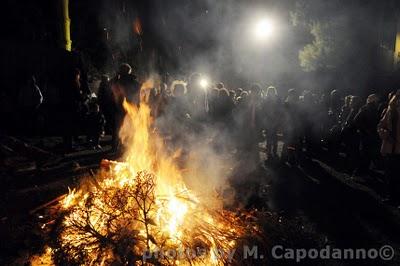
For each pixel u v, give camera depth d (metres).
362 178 7.74
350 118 8.59
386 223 5.27
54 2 14.18
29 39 15.59
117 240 3.62
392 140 6.10
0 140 8.11
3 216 4.70
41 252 3.93
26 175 6.75
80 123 9.38
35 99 10.09
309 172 8.11
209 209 4.38
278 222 4.51
